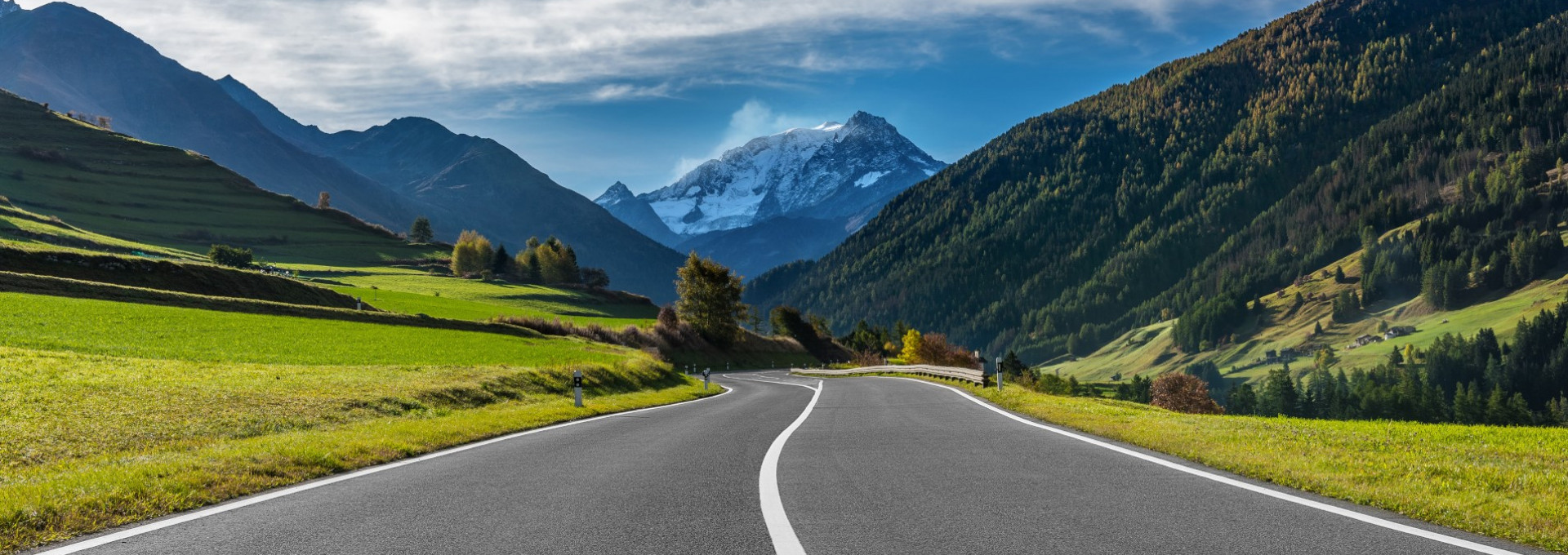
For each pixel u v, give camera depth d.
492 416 18.41
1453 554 5.49
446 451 12.65
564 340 69.88
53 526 6.79
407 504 7.75
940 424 16.08
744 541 6.02
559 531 6.48
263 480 9.29
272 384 20.05
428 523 6.83
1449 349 181.38
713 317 100.38
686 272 101.00
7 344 27.53
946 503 7.45
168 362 23.97
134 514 7.36
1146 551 5.61
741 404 25.11
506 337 61.72
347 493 8.52
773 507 7.36
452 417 18.02
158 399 15.93
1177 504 7.32
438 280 159.25
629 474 9.59
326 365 30.16
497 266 187.62
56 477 9.32
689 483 8.83
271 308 55.97
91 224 177.25
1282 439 11.62
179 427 14.16
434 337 51.12
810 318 180.00
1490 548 5.64
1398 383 163.88
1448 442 12.73
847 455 11.07
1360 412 149.38
